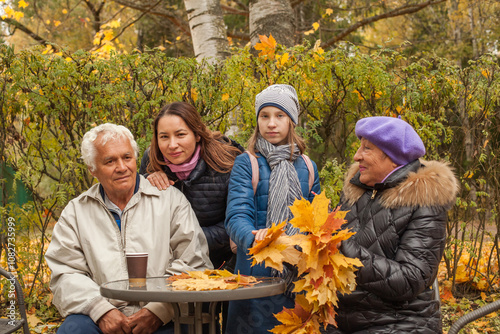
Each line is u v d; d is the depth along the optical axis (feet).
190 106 9.25
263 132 8.46
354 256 6.74
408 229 6.98
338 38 28.55
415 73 13.50
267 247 6.61
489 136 14.24
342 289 6.48
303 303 6.71
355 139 13.17
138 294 6.18
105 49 20.85
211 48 18.76
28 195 13.10
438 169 7.10
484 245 15.74
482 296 14.12
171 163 9.18
